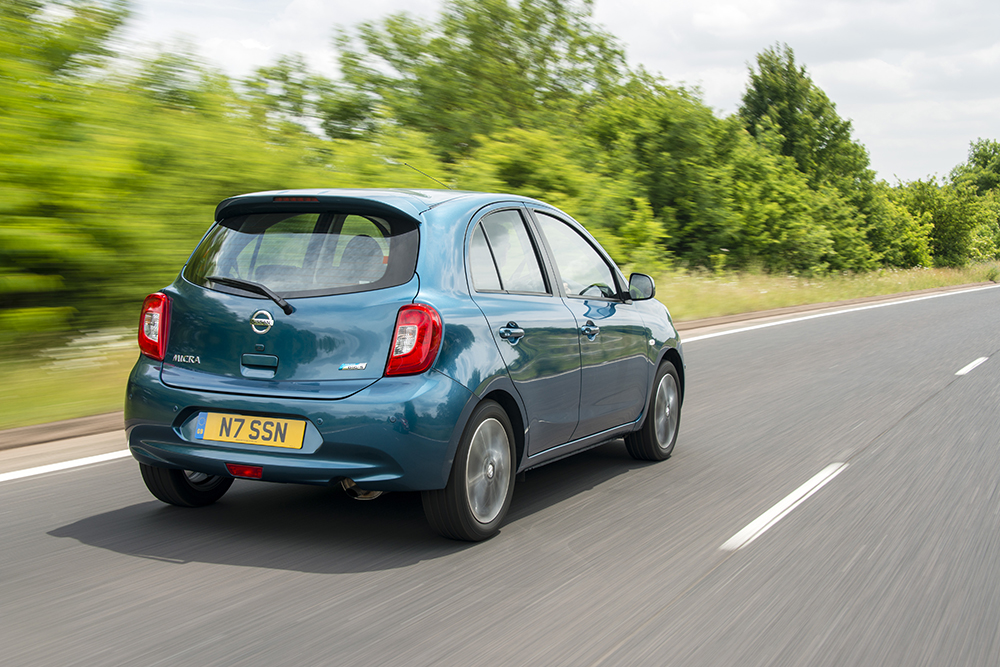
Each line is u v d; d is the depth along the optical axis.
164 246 10.01
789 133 53.28
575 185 20.33
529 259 5.32
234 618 3.65
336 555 4.47
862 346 15.09
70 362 8.67
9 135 9.23
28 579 4.05
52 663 3.19
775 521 5.23
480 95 27.69
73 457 6.26
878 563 4.52
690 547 4.73
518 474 5.20
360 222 4.62
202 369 4.54
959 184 64.62
